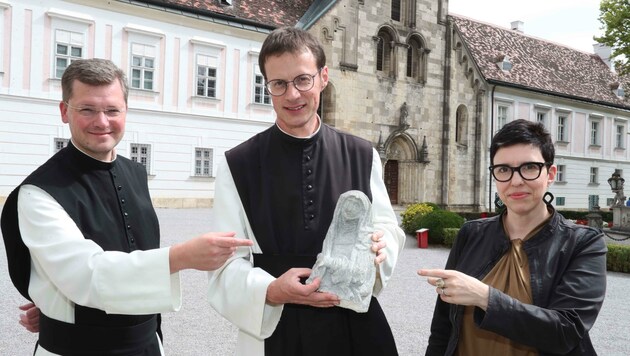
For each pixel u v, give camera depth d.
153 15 22.34
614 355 6.22
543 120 37.59
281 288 2.25
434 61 31.31
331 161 2.75
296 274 2.27
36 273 2.47
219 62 24.17
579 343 2.29
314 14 26.47
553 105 37.88
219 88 24.23
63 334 2.38
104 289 2.06
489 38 38.16
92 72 2.48
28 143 19.83
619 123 43.25
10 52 19.38
